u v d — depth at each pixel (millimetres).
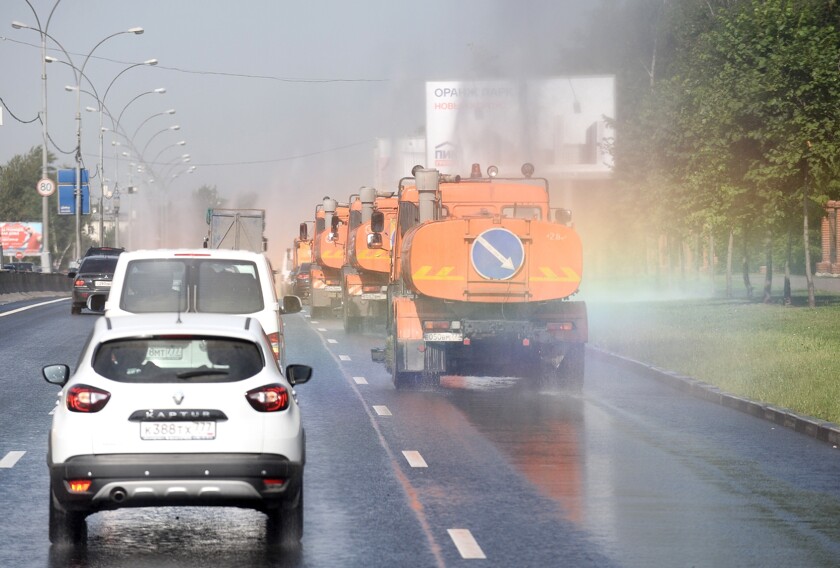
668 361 55250
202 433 20609
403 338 46562
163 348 21359
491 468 29844
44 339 71000
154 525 23328
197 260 33125
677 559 20703
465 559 20578
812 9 91375
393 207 76438
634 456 31828
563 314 46875
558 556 20844
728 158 94062
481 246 45812
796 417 37125
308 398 44594
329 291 98250
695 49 107312
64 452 20422
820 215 97500
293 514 21531
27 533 22516
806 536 22516
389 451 32469
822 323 74875
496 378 52344
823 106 87312
